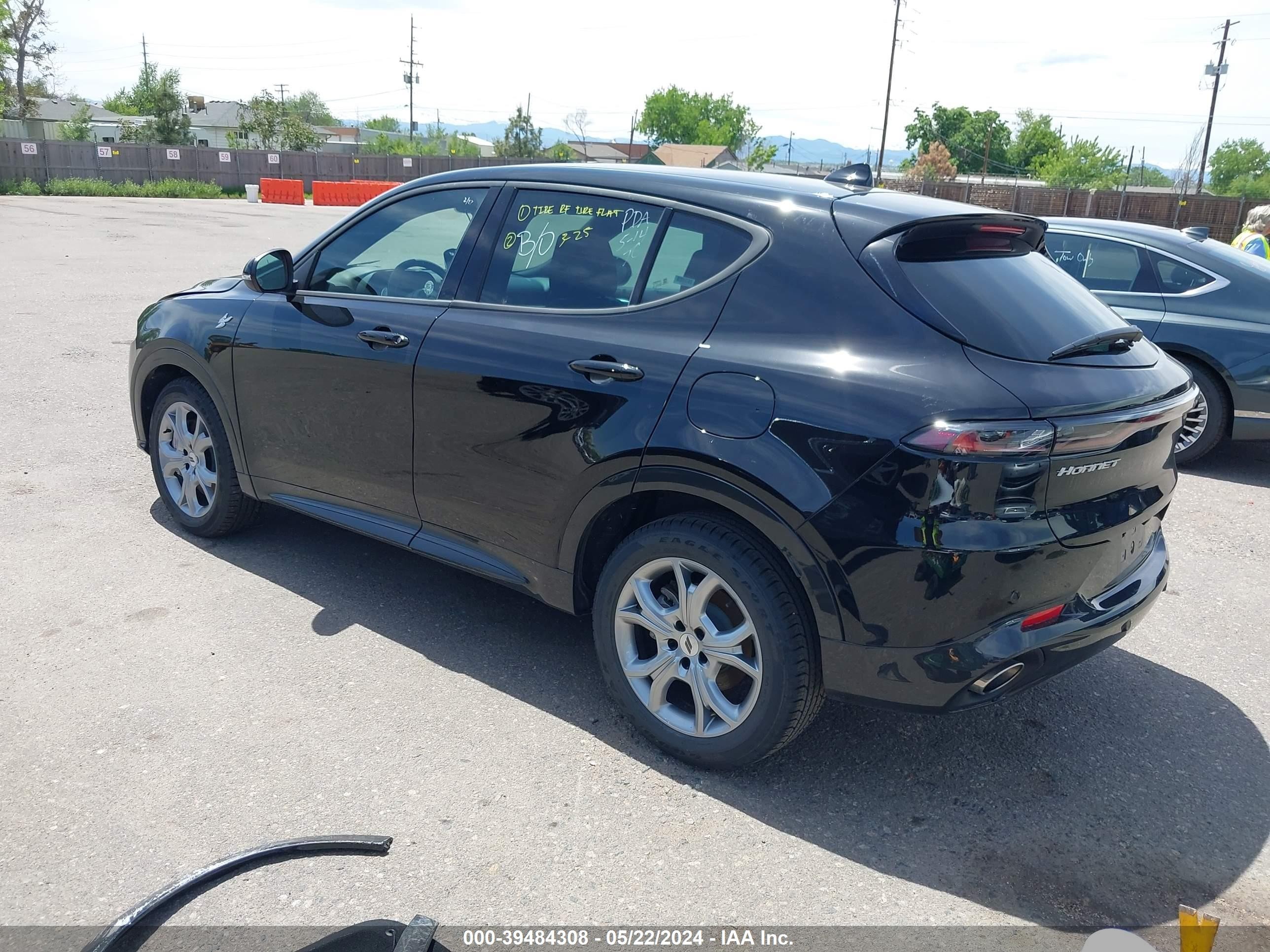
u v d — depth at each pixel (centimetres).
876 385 269
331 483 406
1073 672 393
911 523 261
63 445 605
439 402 355
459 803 291
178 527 488
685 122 12794
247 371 423
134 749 309
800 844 281
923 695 273
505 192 367
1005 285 296
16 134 5103
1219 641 426
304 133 6025
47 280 1252
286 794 291
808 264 294
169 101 5909
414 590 432
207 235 2053
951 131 11706
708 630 300
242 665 362
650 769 313
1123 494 295
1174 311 676
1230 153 9812
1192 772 326
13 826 272
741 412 285
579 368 317
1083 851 283
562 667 374
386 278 391
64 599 405
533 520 337
